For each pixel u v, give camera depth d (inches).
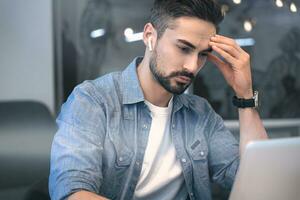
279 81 124.9
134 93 54.7
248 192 36.2
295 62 125.7
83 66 113.7
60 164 46.9
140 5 115.0
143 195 54.0
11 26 112.3
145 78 54.5
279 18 123.1
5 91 113.3
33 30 113.0
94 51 113.8
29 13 112.6
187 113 58.7
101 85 55.4
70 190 44.2
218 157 59.8
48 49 113.9
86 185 45.1
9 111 101.3
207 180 58.2
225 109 119.6
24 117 101.4
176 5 48.6
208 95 118.6
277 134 125.1
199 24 48.1
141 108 55.2
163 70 50.4
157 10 50.8
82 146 48.4
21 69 113.5
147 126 55.0
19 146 98.3
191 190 57.0
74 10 112.4
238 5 119.6
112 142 52.1
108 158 51.6
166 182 54.8
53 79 113.9
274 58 124.1
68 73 113.2
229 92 119.3
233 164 58.4
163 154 55.4
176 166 55.8
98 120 51.9
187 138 57.3
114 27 114.3
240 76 56.9
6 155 97.0
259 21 121.9
